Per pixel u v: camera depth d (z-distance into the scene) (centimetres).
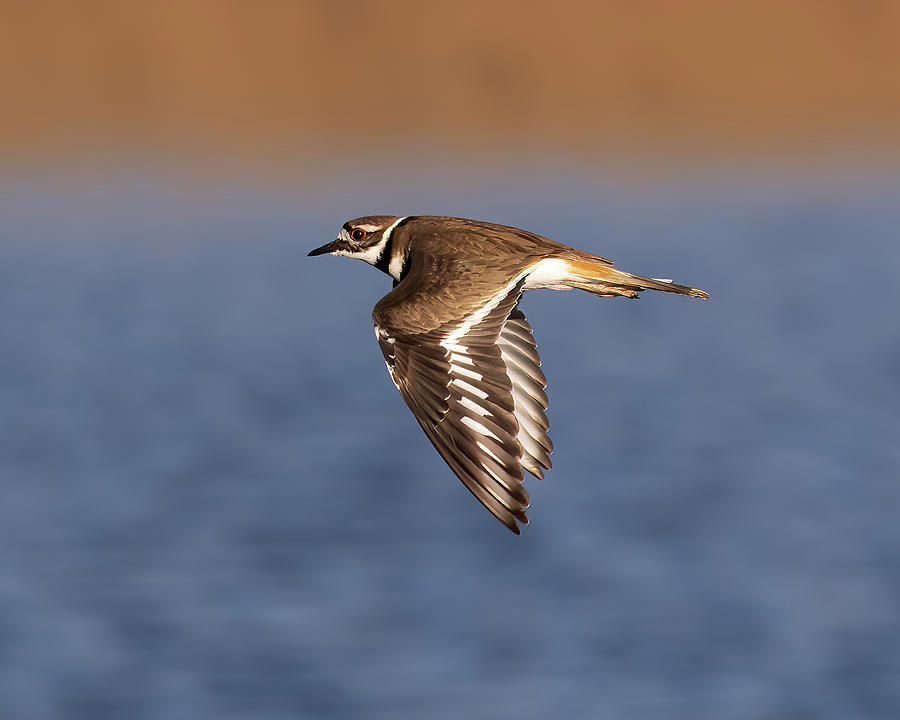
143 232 4638
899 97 5419
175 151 5066
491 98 5284
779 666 1468
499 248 830
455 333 746
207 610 1616
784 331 3388
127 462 2281
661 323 3603
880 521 1895
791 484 2112
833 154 5356
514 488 684
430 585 1683
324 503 2042
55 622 1595
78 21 5181
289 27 5300
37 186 5022
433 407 716
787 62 5459
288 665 1474
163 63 5197
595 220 4581
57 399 2730
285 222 4553
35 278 4031
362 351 3228
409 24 5334
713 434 2427
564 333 3569
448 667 1464
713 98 5419
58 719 1362
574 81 5356
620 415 2609
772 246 4378
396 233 902
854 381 2842
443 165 5059
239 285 3969
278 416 2616
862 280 3941
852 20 5478
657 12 5447
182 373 2973
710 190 5122
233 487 2128
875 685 1422
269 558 1789
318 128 5162
